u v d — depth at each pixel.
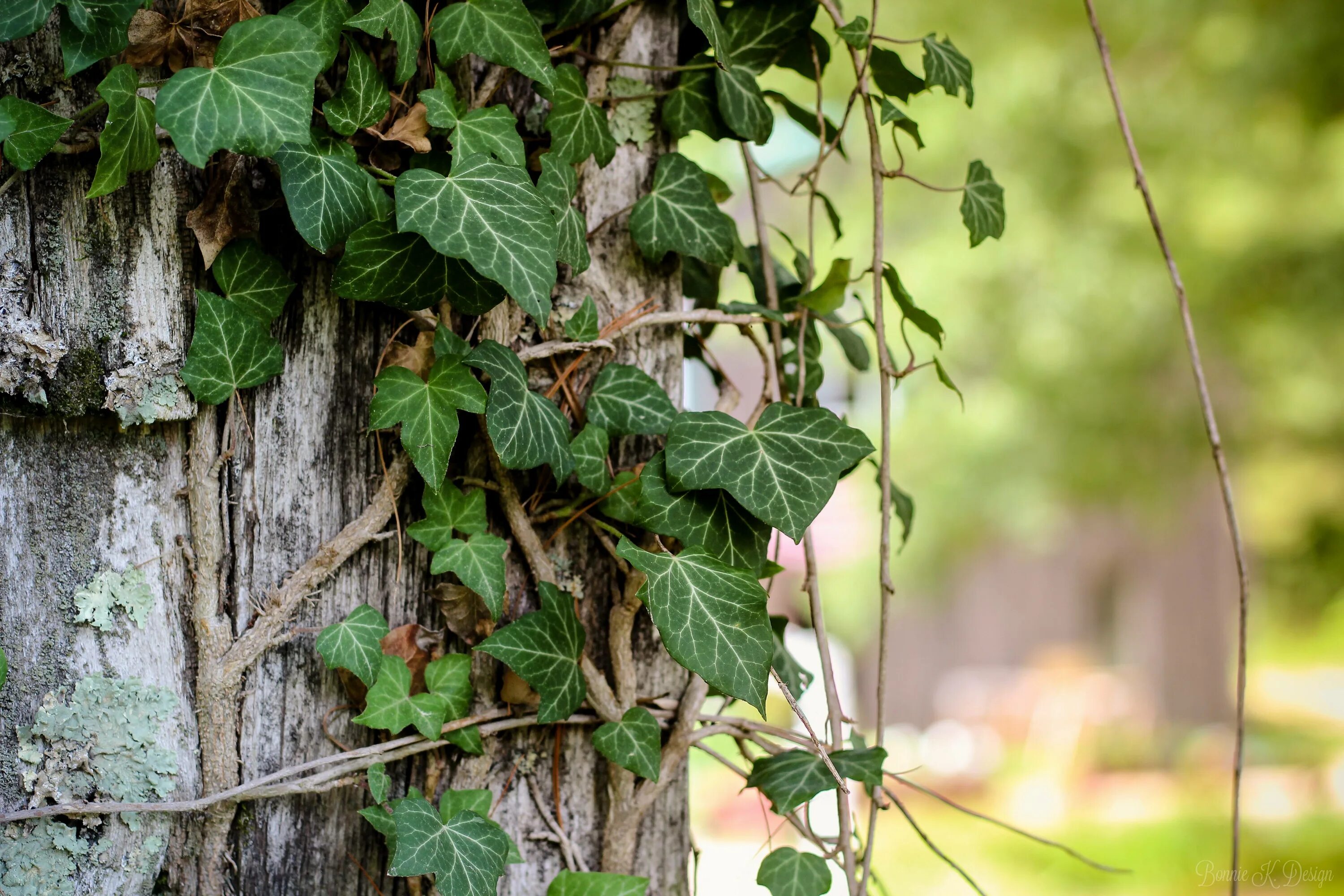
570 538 1.43
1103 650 7.54
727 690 1.37
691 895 1.46
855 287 2.61
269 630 1.39
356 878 1.41
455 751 1.42
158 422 1.39
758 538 1.41
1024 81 5.08
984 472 5.66
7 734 1.38
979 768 6.81
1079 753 6.63
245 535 1.39
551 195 1.39
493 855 1.38
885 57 1.48
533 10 1.41
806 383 1.52
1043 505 5.67
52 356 1.36
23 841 1.37
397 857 1.36
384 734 1.41
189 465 1.39
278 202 1.38
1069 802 6.05
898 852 5.21
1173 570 7.02
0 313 1.36
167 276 1.38
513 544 1.42
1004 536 6.40
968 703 7.32
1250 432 5.73
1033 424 5.50
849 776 1.42
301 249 1.39
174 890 1.39
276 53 1.34
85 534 1.38
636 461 1.44
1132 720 7.05
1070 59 5.11
